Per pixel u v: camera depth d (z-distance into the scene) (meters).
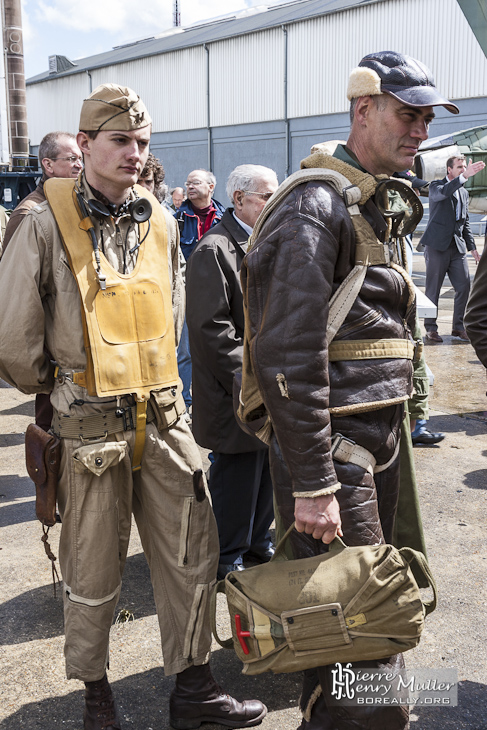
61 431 1.96
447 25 26.89
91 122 1.86
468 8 5.01
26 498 3.93
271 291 1.59
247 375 1.75
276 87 32.41
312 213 1.59
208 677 2.15
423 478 4.12
